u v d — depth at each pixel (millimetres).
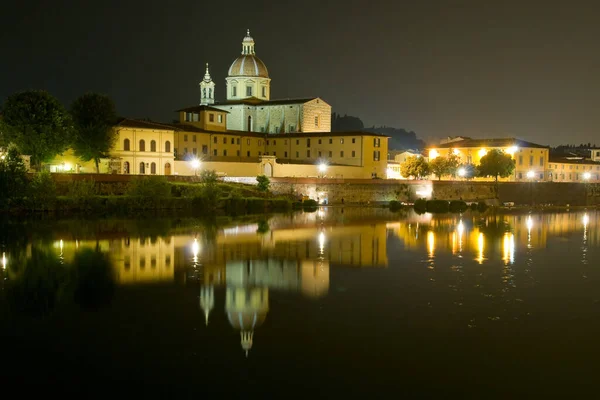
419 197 150625
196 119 162125
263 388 25594
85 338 31391
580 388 25766
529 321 34812
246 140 167625
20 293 40781
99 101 121188
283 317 35281
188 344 30516
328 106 188750
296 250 62062
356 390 25453
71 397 24875
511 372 27297
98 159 120500
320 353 29375
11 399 24672
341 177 156250
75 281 44875
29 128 104812
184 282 44844
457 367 27812
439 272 49938
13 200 97875
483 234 80562
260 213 113688
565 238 77000
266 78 190875
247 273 48656
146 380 26359
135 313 35938
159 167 131625
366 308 37406
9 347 30047
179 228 82125
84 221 89500
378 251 62062
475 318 35312
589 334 32438
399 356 29031
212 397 24828
